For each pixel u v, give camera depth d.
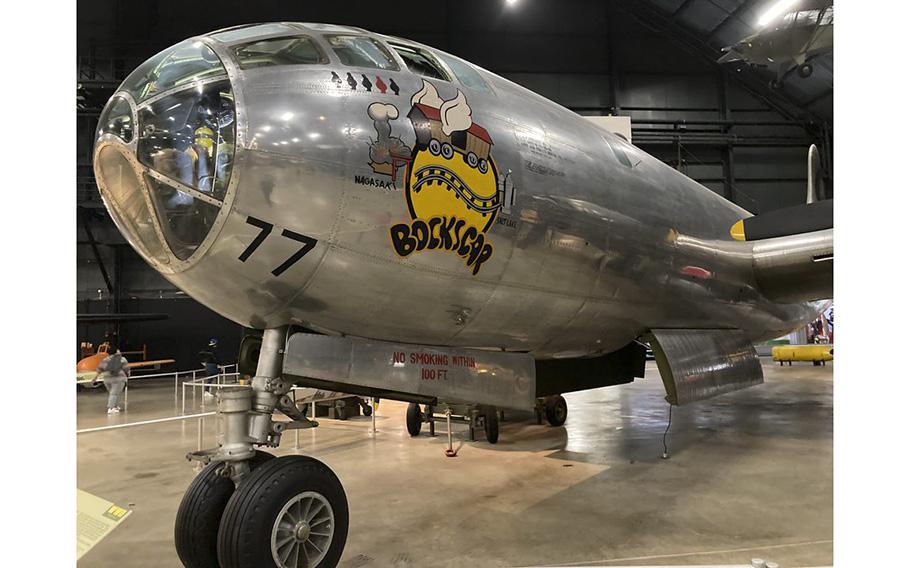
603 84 22.03
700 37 21.25
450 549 3.82
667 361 5.16
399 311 3.52
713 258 5.66
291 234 3.04
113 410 10.98
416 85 3.48
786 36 13.48
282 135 2.97
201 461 3.46
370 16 20.77
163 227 3.03
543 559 3.64
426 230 3.34
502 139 3.75
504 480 5.59
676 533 4.08
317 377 3.42
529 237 3.80
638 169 4.97
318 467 3.18
